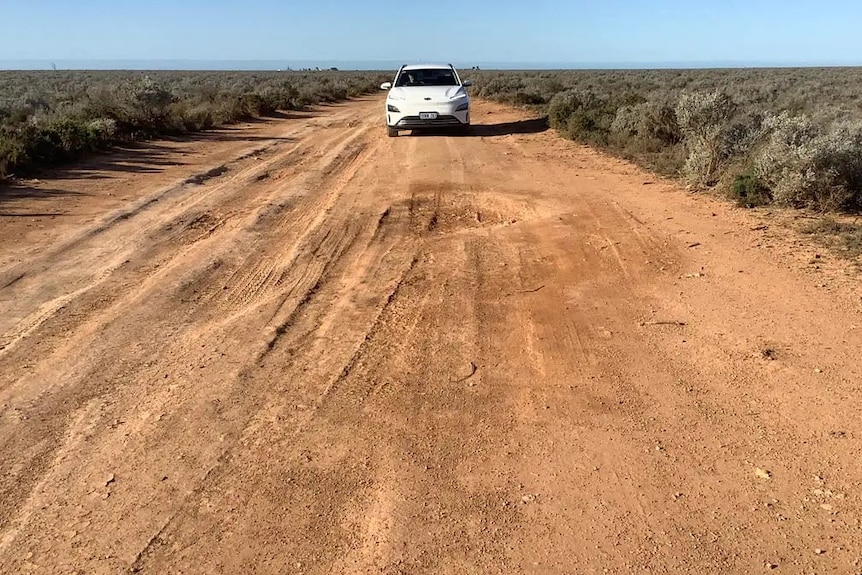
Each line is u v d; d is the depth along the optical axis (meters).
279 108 29.75
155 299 5.85
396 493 3.27
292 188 10.76
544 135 18.16
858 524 2.99
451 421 3.89
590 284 6.09
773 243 7.16
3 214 8.74
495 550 2.88
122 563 2.85
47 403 4.13
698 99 10.98
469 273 6.46
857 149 8.41
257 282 6.31
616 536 2.96
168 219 8.65
